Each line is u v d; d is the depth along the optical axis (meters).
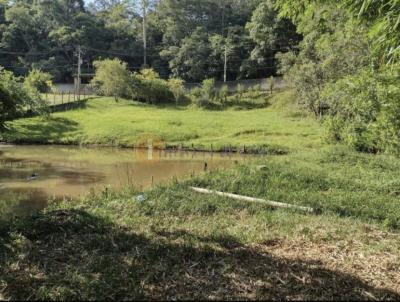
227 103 45.53
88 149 25.72
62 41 59.91
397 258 5.27
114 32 66.12
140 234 6.25
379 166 14.14
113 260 5.02
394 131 11.39
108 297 4.04
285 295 4.05
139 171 17.97
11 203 11.83
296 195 9.77
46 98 38.53
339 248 5.63
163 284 4.32
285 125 32.06
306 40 28.58
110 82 43.72
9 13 60.56
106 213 7.75
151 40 66.12
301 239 6.06
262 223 7.21
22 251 5.44
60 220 6.91
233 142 26.84
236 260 5.00
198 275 4.55
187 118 34.94
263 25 53.28
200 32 61.94
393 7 4.01
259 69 56.28
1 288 4.33
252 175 11.80
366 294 4.11
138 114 36.62
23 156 22.05
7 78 22.28
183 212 8.09
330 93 17.78
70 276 4.52
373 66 11.90
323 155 16.09
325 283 4.35
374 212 8.51
